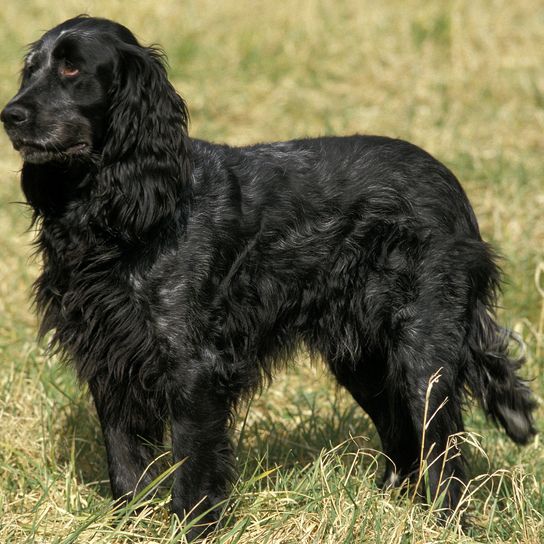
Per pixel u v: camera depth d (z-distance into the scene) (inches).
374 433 396.8
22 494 336.5
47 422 382.9
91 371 321.4
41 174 315.6
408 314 334.0
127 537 302.7
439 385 332.8
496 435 394.9
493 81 775.7
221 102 771.4
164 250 309.4
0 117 307.6
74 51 307.1
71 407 392.5
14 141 308.7
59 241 318.7
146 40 861.2
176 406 315.6
